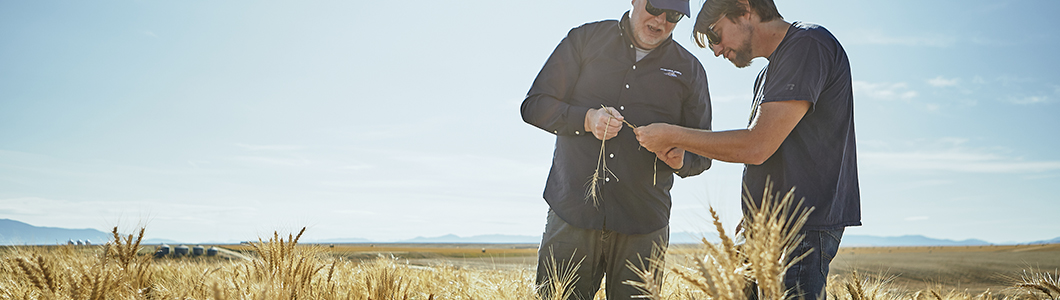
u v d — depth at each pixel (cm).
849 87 216
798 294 204
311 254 260
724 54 243
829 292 270
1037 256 3322
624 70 311
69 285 219
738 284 134
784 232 144
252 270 247
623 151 304
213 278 251
